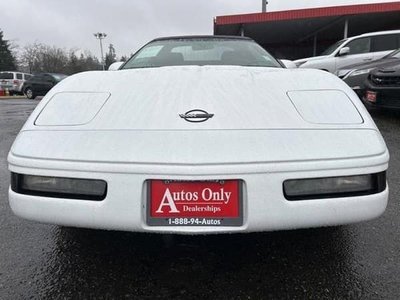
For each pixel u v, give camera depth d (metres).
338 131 1.48
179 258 1.80
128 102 1.61
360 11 14.18
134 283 1.60
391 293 1.52
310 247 1.90
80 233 2.08
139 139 1.44
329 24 15.95
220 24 15.16
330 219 1.41
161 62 2.48
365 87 5.54
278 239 1.99
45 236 2.05
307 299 1.49
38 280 1.62
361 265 1.73
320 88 1.70
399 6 14.00
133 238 2.01
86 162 1.40
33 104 13.01
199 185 1.38
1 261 1.79
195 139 1.42
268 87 1.70
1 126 6.48
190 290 1.55
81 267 1.73
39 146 1.46
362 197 1.42
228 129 1.46
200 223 1.39
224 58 2.50
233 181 1.38
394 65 5.23
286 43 20.48
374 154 1.43
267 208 1.37
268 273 1.68
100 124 1.52
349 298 1.49
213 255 1.83
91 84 1.77
